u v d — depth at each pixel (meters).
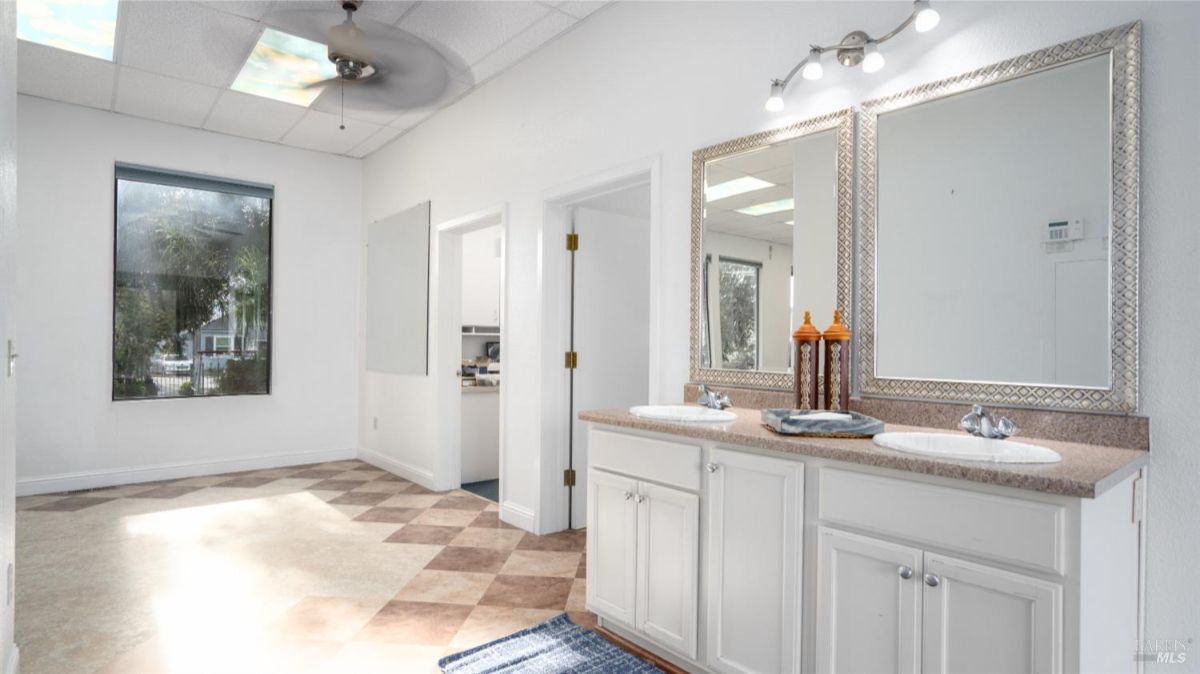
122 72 3.86
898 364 2.02
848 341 2.04
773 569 1.73
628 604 2.17
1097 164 1.63
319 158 5.49
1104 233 1.62
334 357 5.57
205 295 4.94
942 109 1.93
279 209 5.28
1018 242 1.77
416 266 4.77
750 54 2.46
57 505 4.00
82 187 4.43
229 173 5.03
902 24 1.93
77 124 4.41
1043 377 1.71
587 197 3.33
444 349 4.54
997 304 1.80
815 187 2.23
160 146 4.73
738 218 2.47
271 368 5.25
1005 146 1.80
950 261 1.90
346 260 5.64
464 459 4.75
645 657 2.14
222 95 4.21
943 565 1.38
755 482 1.79
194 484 4.61
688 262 2.67
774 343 2.34
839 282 2.15
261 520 3.72
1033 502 1.26
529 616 2.46
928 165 1.96
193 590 2.68
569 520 3.58
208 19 3.21
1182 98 1.52
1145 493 1.54
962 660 1.35
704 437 1.91
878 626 1.50
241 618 2.42
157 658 2.11
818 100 2.25
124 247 4.60
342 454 5.62
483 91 4.02
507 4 3.04
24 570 2.88
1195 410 1.49
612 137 3.04
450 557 3.11
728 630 1.85
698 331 2.60
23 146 4.21
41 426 4.29
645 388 3.86
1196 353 1.49
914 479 1.45
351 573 2.89
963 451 1.68
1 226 1.71
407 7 3.06
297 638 2.26
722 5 2.56
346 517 3.80
